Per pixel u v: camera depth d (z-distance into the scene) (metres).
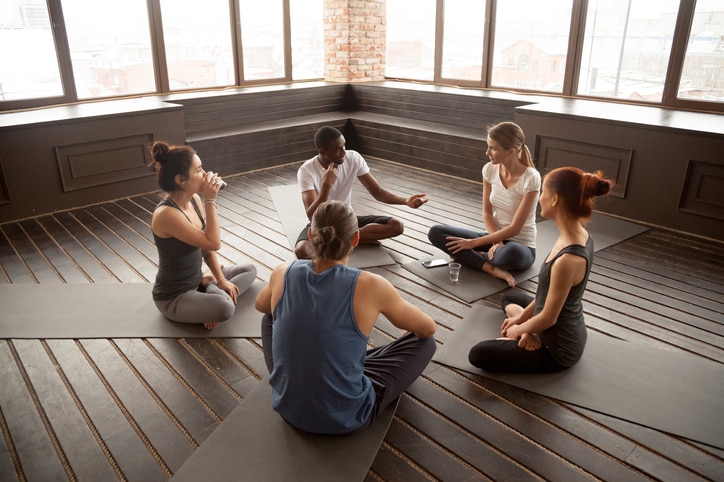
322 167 3.18
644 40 4.88
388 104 6.46
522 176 2.89
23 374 2.22
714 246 3.63
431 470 1.73
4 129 3.96
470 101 5.68
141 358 2.32
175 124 4.93
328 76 7.22
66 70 5.12
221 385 2.15
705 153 3.65
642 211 4.07
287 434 1.82
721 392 2.08
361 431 1.82
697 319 2.66
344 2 6.61
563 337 2.08
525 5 5.64
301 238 3.15
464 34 6.25
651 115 4.30
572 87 5.49
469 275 3.10
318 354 1.58
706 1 4.42
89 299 2.82
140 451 1.82
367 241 3.50
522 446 1.84
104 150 4.52
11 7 4.72
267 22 6.56
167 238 2.39
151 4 5.59
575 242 1.94
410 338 2.00
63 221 4.14
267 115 6.12
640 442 1.85
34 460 1.78
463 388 2.13
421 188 5.01
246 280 2.83
